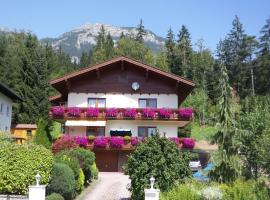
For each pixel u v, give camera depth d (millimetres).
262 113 29297
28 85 60938
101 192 24844
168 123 40531
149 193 16406
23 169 18328
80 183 23750
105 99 40781
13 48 81312
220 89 20438
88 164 26844
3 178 18109
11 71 61906
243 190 17391
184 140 38125
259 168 24219
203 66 108875
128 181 29953
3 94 45312
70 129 40438
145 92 40906
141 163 18828
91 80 41094
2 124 45250
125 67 41188
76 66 117875
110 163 38656
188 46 116375
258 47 108062
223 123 19984
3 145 18828
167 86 41094
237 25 110062
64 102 45969
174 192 17078
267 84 98312
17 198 17766
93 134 40344
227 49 109250
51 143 35219
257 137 25797
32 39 65562
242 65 104438
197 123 80812
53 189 19484
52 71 81500
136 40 127875
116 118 39688
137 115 39594
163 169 18531
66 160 23109
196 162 33375
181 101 46062
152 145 19203
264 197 17266
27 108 59469
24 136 52406
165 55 114688
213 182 18781
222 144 19891
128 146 38156
